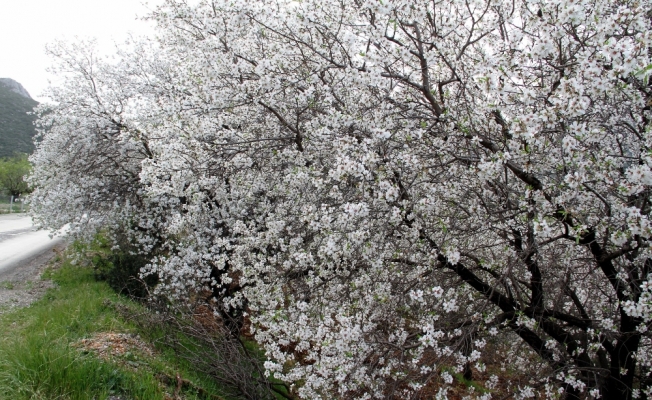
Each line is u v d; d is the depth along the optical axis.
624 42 2.93
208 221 7.76
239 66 4.96
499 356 7.84
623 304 3.25
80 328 6.32
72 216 10.40
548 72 4.26
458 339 4.52
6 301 8.33
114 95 10.91
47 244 14.94
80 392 4.18
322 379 4.49
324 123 4.91
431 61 4.41
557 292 5.09
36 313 7.16
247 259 6.34
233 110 5.95
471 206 4.38
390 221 4.16
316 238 5.06
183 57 7.87
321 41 4.86
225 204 7.10
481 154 4.24
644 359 4.45
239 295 6.48
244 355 6.66
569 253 4.38
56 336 5.77
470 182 4.60
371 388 4.40
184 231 7.93
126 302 8.28
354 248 4.39
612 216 3.86
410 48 4.59
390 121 4.62
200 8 5.36
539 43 3.31
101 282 9.41
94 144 11.05
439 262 4.69
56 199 10.31
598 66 3.24
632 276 4.02
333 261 4.73
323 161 5.44
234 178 6.11
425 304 4.68
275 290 5.60
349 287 5.12
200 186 6.05
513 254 4.29
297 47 5.46
